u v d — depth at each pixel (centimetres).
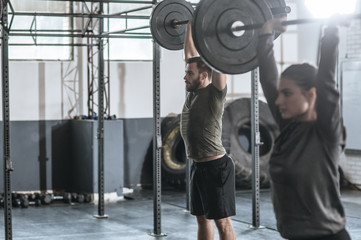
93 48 936
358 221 675
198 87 402
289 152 237
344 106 945
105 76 941
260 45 245
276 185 241
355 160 935
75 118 916
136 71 968
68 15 595
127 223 679
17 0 875
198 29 266
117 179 867
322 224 233
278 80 244
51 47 912
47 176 918
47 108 916
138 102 972
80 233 621
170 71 987
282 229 239
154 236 604
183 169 958
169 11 473
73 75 927
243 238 580
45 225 668
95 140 850
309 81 234
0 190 894
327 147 234
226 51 272
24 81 902
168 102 988
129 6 916
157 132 595
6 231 541
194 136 400
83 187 880
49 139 917
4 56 529
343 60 944
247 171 928
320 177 234
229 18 271
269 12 278
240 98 992
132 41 959
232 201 409
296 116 237
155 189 603
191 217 714
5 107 531
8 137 532
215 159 401
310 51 979
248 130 1017
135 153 973
